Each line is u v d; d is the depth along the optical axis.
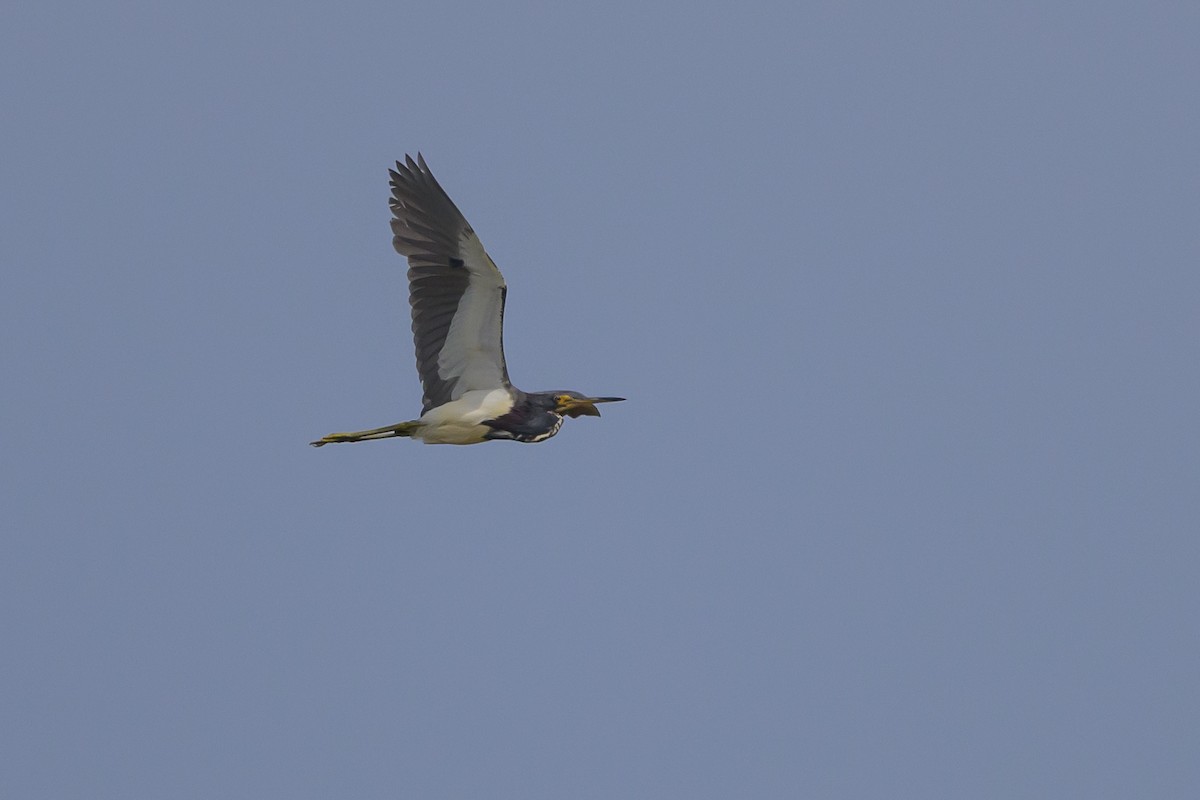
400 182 26.56
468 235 26.22
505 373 26.77
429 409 26.64
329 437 26.75
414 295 26.47
